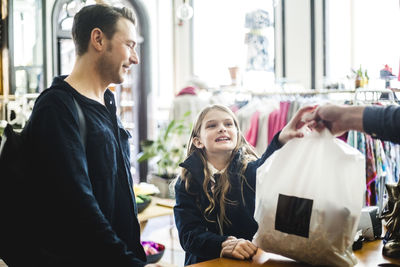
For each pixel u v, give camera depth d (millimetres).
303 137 1242
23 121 4250
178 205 1563
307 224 1152
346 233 1137
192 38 5887
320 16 4480
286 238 1191
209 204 1545
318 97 3877
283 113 3867
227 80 5457
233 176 1564
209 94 4816
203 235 1433
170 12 5887
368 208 1521
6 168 1308
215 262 1253
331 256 1143
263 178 1262
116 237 1297
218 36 5574
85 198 1276
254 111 4152
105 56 1449
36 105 1377
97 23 1431
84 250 1278
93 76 1476
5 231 1312
